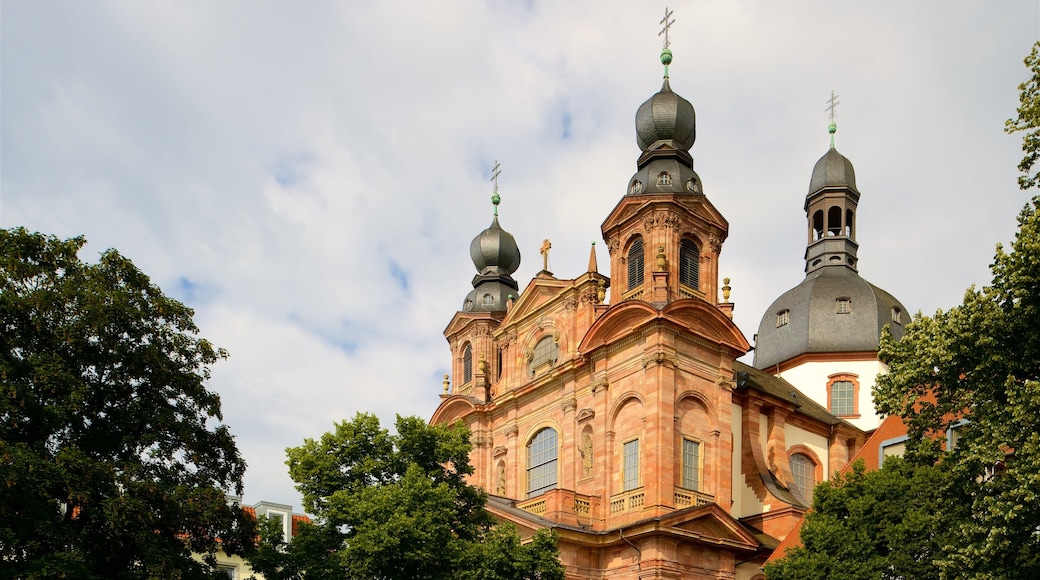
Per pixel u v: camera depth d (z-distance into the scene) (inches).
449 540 1455.5
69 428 1205.7
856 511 1321.4
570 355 2325.3
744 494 2204.7
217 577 1250.6
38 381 1146.0
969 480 1079.0
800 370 2815.0
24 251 1230.3
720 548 1978.3
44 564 1042.7
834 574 1272.1
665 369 2031.3
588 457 2197.3
